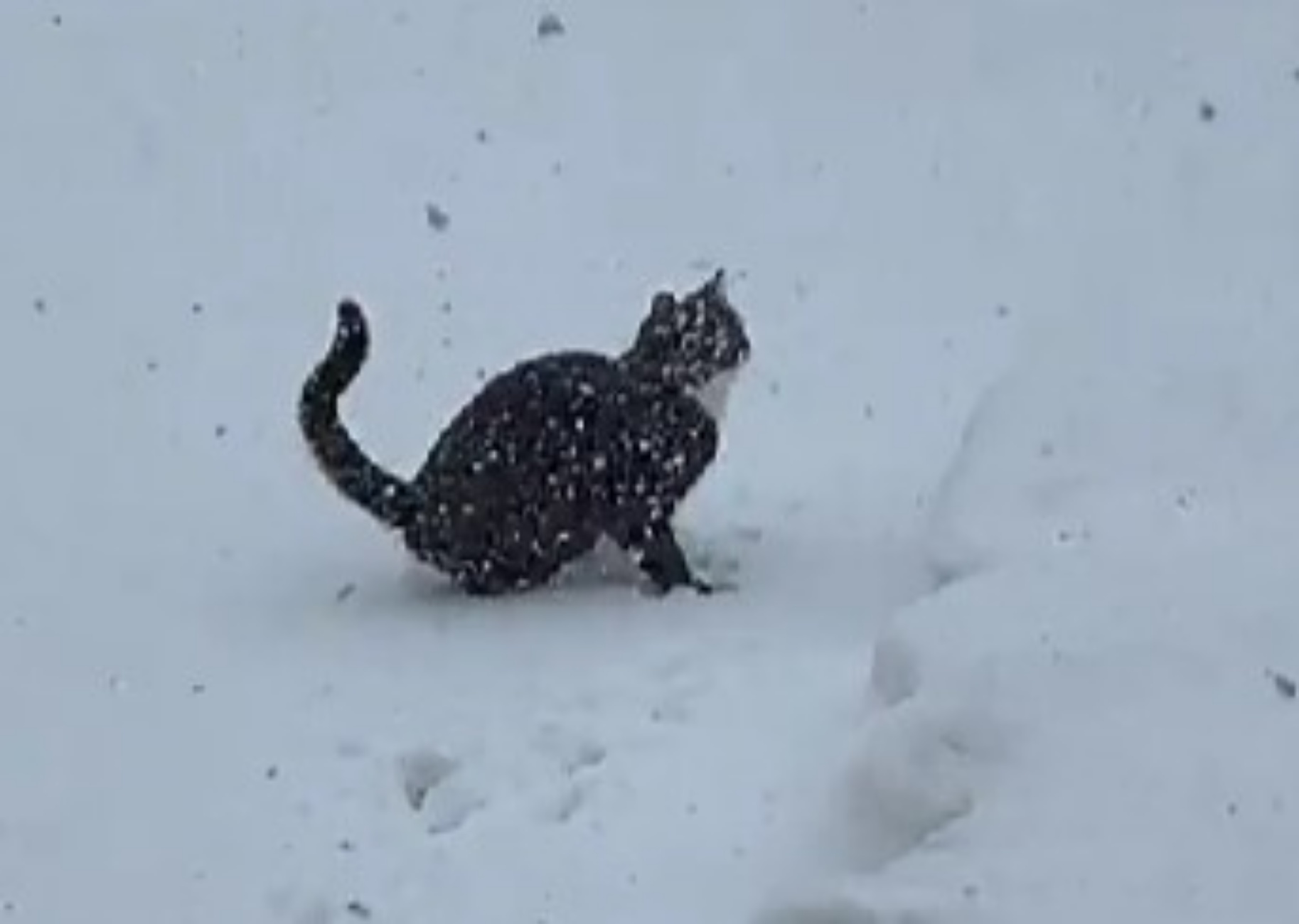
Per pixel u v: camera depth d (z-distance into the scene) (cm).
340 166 1173
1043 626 534
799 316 1027
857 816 509
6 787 649
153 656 726
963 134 1191
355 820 612
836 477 862
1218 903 437
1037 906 443
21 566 805
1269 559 566
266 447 912
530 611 750
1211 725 488
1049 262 1065
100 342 1011
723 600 745
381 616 753
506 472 767
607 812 592
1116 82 1232
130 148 1187
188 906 583
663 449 764
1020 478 656
